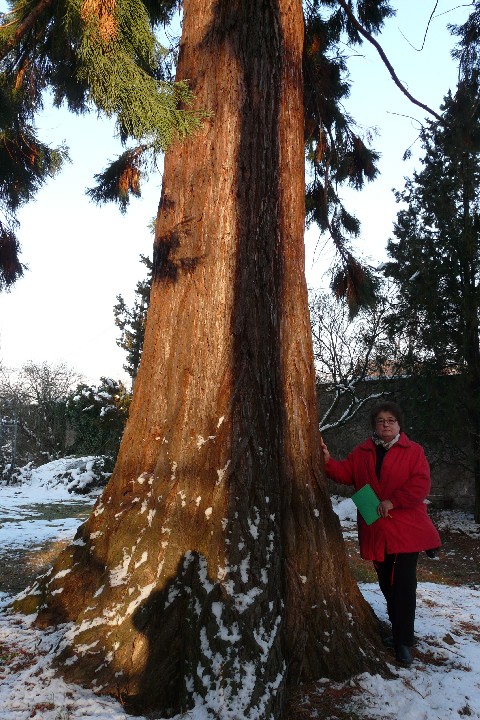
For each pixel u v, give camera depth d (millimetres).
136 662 3121
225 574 3264
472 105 7680
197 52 4164
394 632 3668
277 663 3121
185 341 3777
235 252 3832
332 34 8445
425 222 16016
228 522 3400
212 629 3094
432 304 15484
